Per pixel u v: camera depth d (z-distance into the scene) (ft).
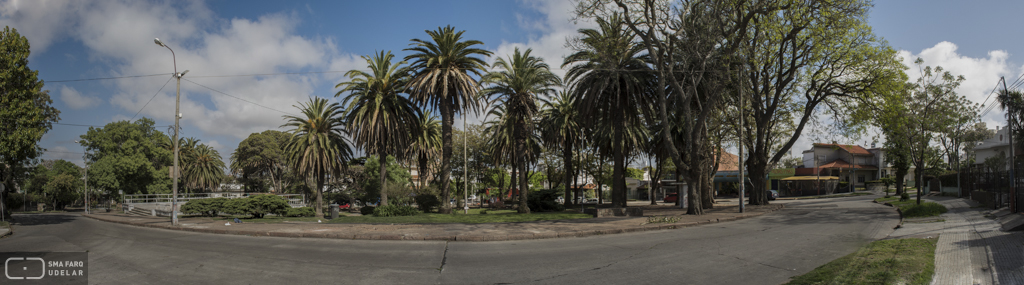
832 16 65.98
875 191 203.41
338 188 184.55
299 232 49.24
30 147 69.87
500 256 32.73
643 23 71.05
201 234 53.67
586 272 26.32
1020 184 55.83
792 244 36.50
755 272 25.48
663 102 72.79
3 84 65.26
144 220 83.82
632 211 75.51
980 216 54.60
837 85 88.38
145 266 29.04
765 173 101.91
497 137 134.10
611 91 81.71
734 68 83.41
